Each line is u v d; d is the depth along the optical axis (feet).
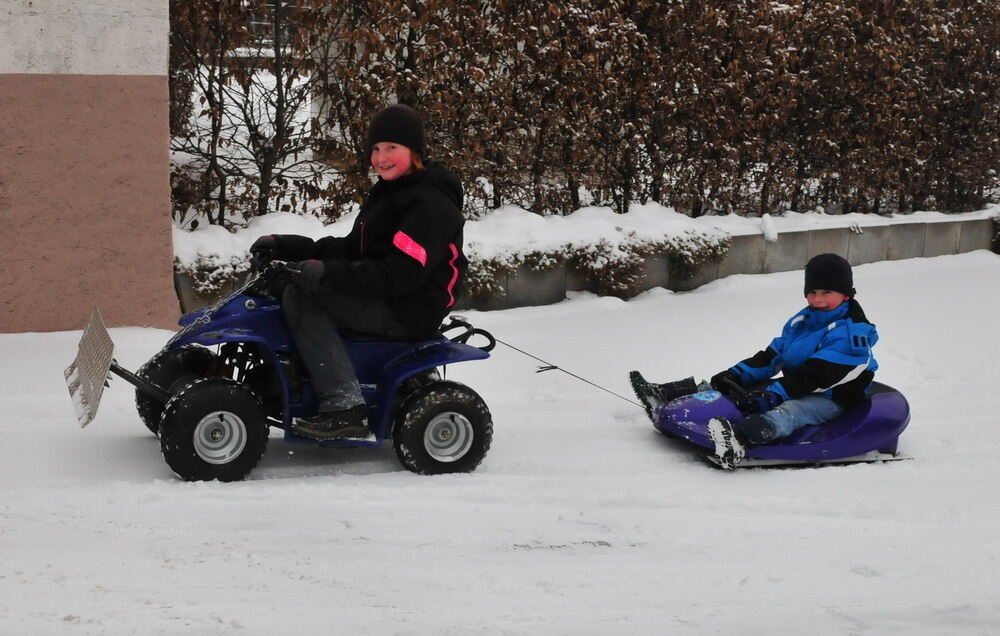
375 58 27.48
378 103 26.81
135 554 12.39
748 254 33.45
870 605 11.56
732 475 16.62
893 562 13.04
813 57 35.12
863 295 31.45
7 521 13.24
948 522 14.65
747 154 34.24
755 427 16.56
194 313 15.93
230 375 16.14
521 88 29.12
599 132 30.99
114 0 21.76
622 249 29.76
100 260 22.76
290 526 13.53
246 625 10.37
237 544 12.87
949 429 19.22
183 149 25.86
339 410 15.10
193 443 14.65
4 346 21.56
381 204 15.49
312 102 27.07
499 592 11.72
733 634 10.60
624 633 10.56
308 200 27.37
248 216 26.91
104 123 22.20
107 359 14.37
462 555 12.89
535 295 28.68
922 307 29.94
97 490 14.39
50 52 21.47
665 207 33.01
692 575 12.48
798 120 35.91
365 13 26.40
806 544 13.69
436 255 14.92
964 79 40.55
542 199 30.99
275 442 17.47
